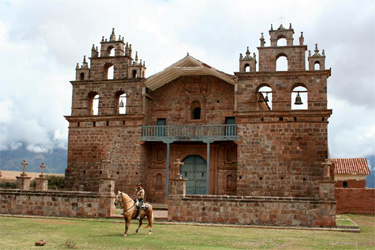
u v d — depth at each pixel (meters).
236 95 39.22
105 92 42.78
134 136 41.25
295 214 26.25
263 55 39.22
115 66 43.00
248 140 38.16
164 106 43.00
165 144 42.72
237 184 37.78
